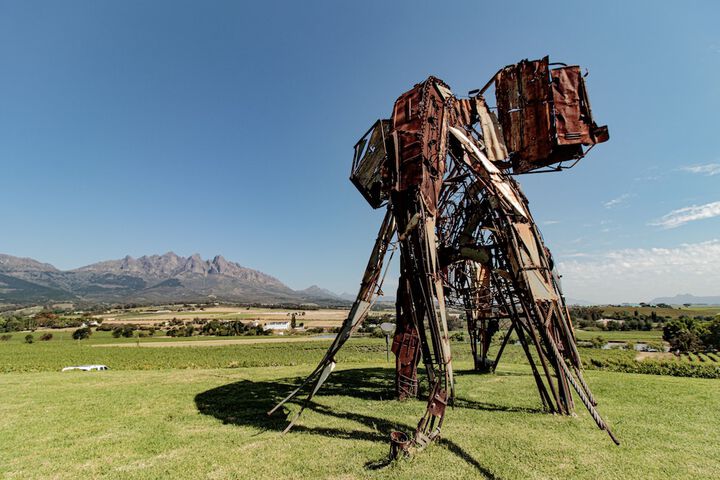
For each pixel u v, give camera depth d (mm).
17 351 55094
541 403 13086
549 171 13234
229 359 43312
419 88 12828
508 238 12305
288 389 15898
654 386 16453
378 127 13078
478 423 10625
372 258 11320
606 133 12016
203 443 9125
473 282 19578
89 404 13211
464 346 44969
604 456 8195
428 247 10656
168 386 16672
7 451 8672
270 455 8297
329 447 8750
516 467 7605
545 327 11320
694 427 10297
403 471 7410
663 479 7125
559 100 12477
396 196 11711
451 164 14531
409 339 13438
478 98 14023
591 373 21266
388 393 14875
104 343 73438
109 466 7805
